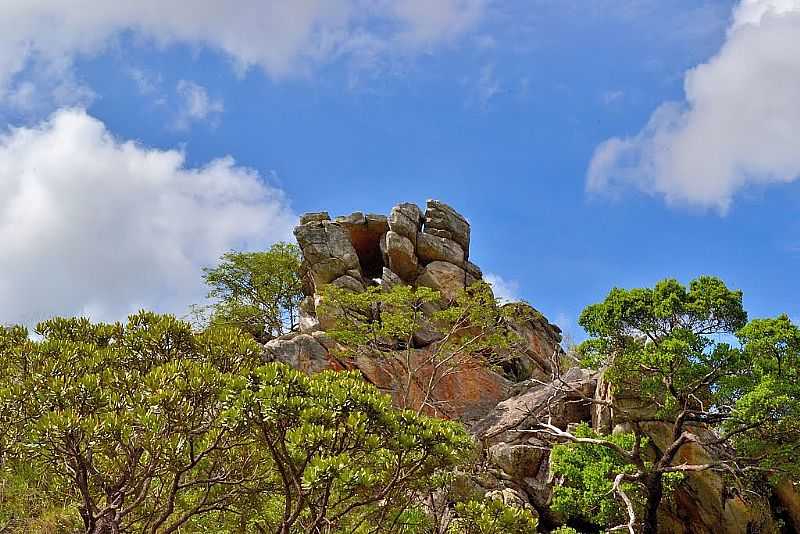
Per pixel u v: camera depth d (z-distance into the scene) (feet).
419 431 39.55
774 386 62.39
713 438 80.59
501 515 45.57
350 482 34.40
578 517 81.30
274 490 43.45
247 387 37.86
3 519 44.11
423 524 51.06
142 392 39.40
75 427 35.06
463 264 139.64
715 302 71.56
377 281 134.41
